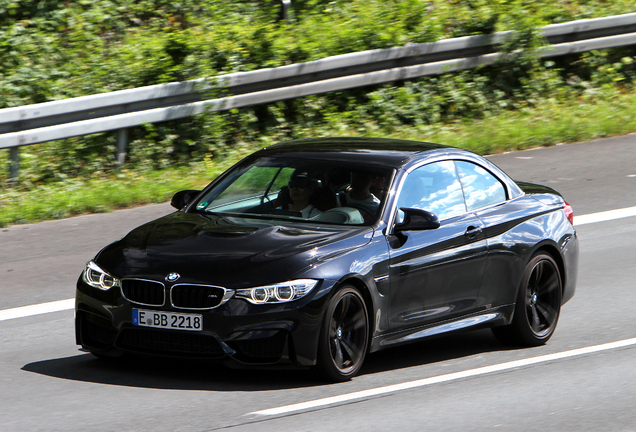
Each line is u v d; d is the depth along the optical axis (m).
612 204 23.94
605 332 15.27
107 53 32.03
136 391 11.71
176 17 34.44
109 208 23.23
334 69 30.31
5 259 19.09
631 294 17.52
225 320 11.34
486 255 13.98
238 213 13.38
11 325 15.15
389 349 14.46
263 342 11.49
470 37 33.34
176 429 10.29
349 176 13.51
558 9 37.75
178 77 28.58
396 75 31.83
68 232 21.12
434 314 13.35
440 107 32.97
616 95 36.06
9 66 31.11
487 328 15.33
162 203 23.92
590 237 21.47
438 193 13.91
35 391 11.75
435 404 11.52
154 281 11.60
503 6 34.56
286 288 11.48
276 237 12.23
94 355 12.47
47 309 16.05
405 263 12.79
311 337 11.59
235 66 29.53
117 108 25.92
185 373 12.51
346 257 12.09
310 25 32.97
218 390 11.77
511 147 29.77
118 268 11.96
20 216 22.03
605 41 36.22
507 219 14.55
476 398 11.83
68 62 31.56
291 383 12.12
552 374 13.00
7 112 23.72
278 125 29.97
